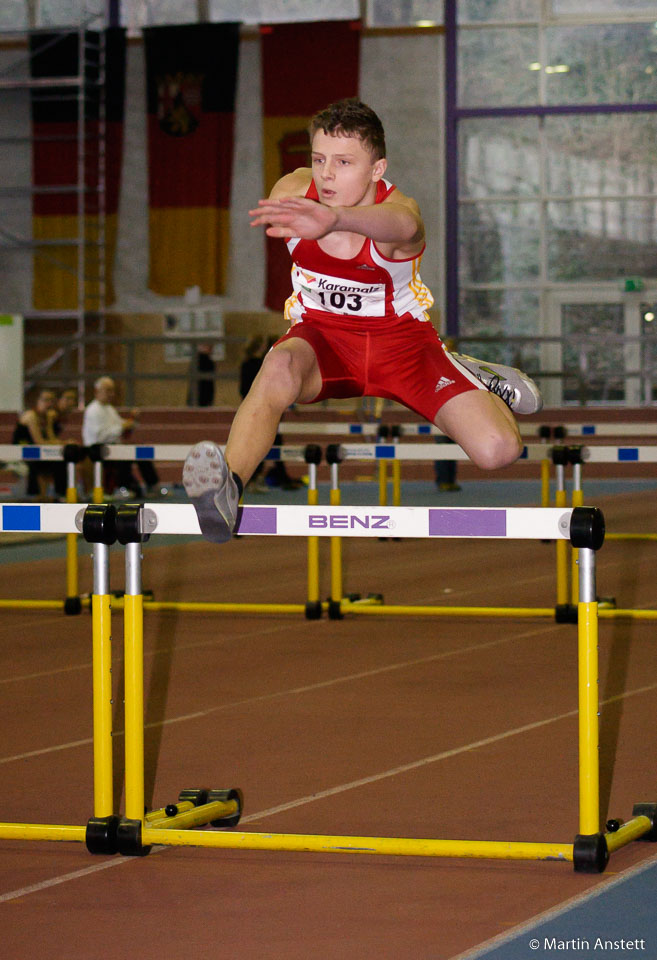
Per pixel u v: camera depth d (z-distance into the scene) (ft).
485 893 12.91
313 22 96.58
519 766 17.85
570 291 99.76
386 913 12.39
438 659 26.23
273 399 14.19
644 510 60.54
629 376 95.91
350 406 89.81
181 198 97.86
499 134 99.76
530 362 100.12
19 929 12.07
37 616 32.65
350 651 27.25
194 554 46.68
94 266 99.50
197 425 87.30
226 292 99.60
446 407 15.14
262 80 97.66
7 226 100.63
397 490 46.91
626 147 98.84
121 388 98.58
